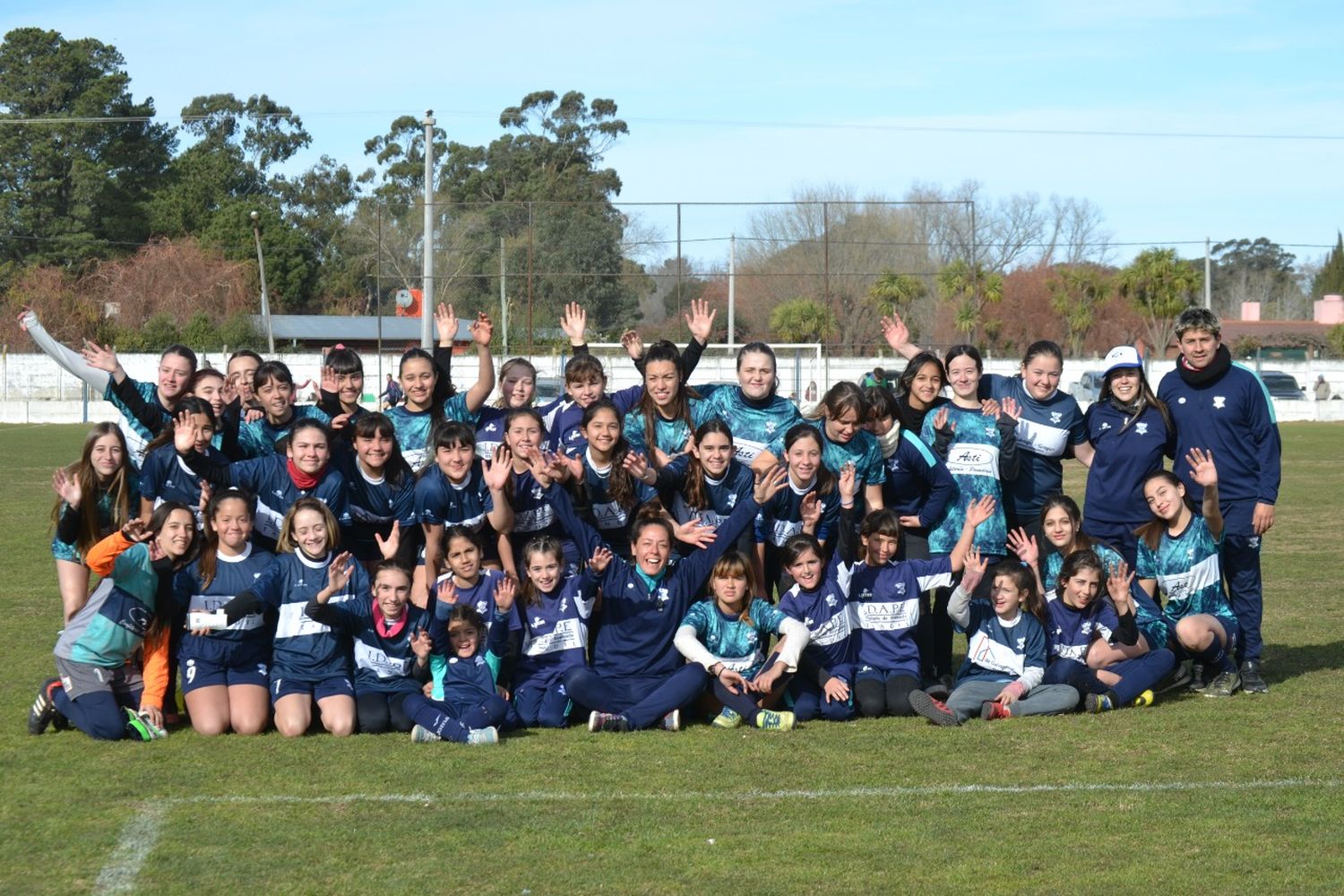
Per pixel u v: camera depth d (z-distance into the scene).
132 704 6.78
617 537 7.59
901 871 4.55
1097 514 7.91
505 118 73.06
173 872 4.57
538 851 4.77
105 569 6.46
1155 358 51.56
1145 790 5.48
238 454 7.78
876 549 7.23
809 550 7.03
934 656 7.79
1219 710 7.04
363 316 61.69
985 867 4.58
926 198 58.72
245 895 4.36
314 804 5.35
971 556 7.09
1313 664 8.27
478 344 8.49
